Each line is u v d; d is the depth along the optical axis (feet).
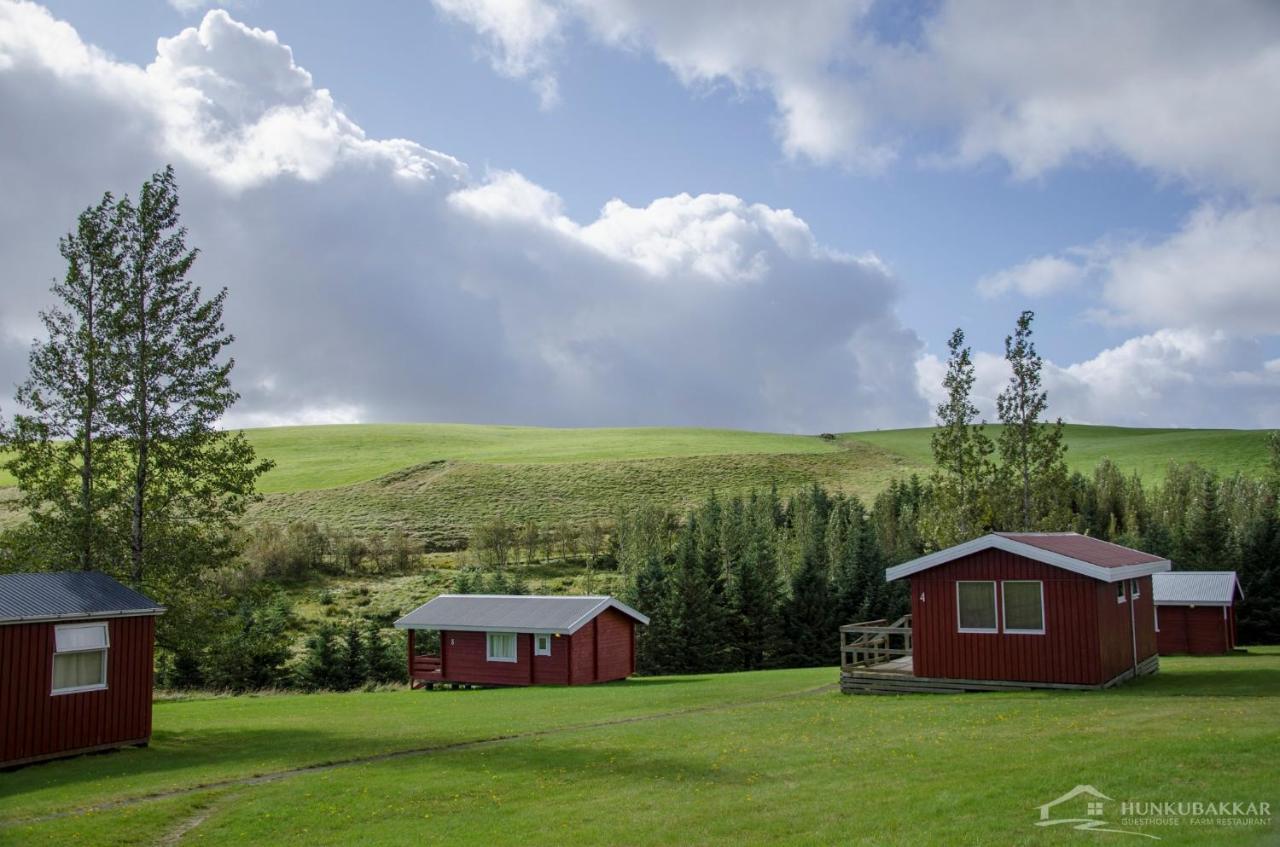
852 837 39.91
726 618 200.23
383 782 59.57
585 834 44.34
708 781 54.60
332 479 410.72
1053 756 51.80
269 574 269.44
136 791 60.44
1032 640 87.10
